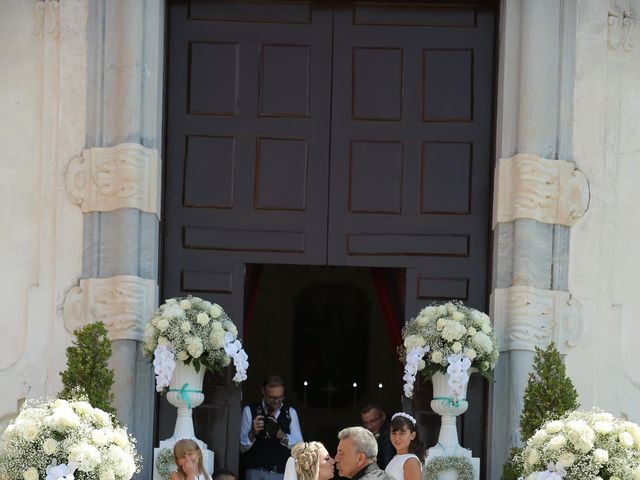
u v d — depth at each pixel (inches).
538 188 625.6
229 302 640.4
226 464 627.5
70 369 565.0
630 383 628.1
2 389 621.9
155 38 634.2
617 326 629.9
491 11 654.5
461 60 652.1
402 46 653.3
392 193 647.1
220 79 649.6
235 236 644.1
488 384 624.1
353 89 650.8
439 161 647.8
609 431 487.2
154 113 631.8
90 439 477.7
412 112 650.8
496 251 629.9
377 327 967.0
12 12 642.2
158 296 629.9
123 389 606.5
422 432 628.1
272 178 646.5
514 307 619.8
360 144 648.4
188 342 584.7
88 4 636.7
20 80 638.5
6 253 629.9
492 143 647.8
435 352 594.2
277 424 632.4
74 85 633.6
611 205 634.8
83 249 624.4
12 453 471.8
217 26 652.7
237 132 648.4
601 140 637.3
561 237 629.9
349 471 450.3
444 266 644.1
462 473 590.2
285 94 650.2
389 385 962.1
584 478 481.1
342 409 964.0
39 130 636.1
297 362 966.4
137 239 619.8
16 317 626.8
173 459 585.0
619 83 642.2
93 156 626.8
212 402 629.9
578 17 642.8
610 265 631.2
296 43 652.7
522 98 631.8
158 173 630.5
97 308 616.4
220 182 645.3
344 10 654.5
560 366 577.0
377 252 644.7
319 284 973.2
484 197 645.9
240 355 597.9
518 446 608.1
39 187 632.4
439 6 654.5
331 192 646.5
